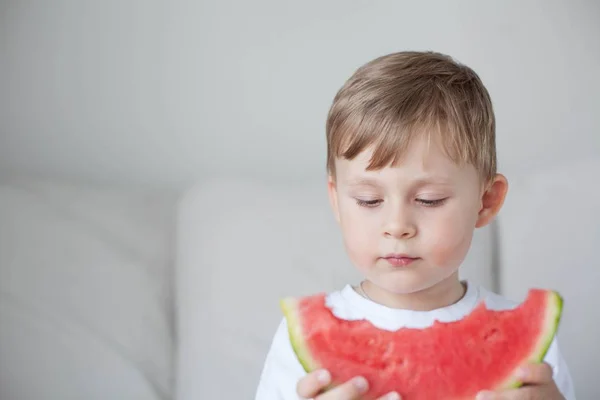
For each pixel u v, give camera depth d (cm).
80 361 165
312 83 207
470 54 208
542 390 108
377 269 115
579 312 176
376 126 113
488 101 130
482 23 207
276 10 206
